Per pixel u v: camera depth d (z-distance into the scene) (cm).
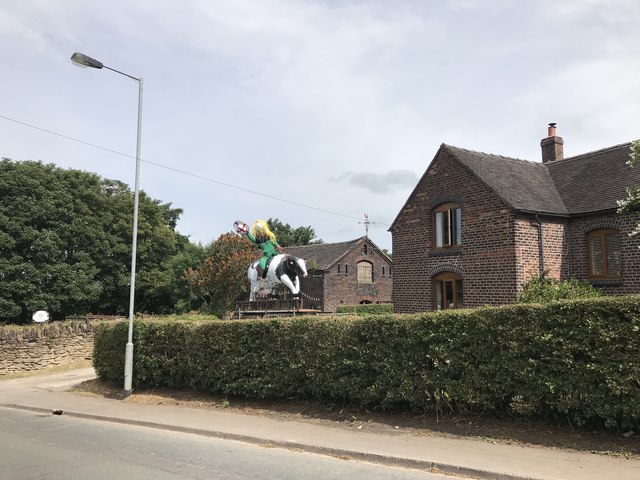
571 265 1792
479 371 839
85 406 1305
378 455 751
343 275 4197
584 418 753
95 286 3475
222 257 3372
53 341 2152
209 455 810
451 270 1895
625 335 707
